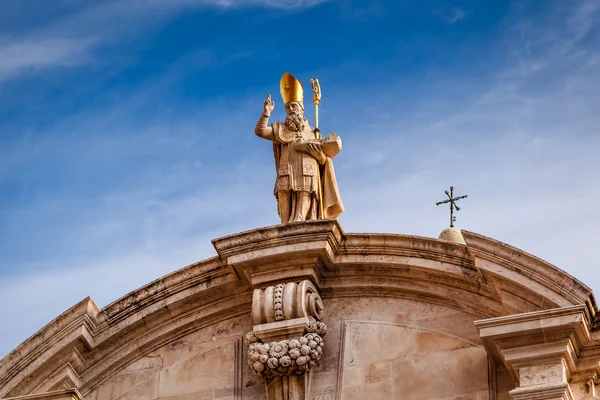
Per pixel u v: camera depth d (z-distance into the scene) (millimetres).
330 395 28516
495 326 26969
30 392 29703
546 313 26688
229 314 30203
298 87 31656
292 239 29188
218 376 29516
